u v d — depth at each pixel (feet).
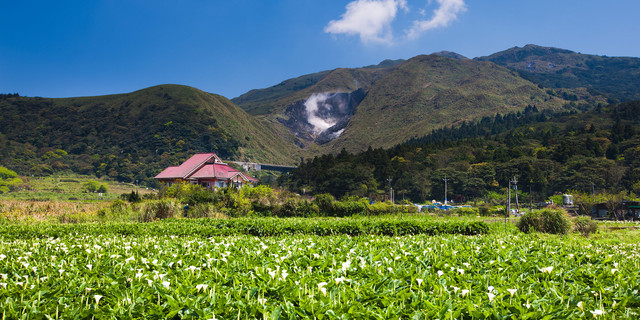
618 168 293.64
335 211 117.19
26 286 18.02
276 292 16.98
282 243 32.81
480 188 312.50
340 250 29.32
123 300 16.21
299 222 67.72
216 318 13.97
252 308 14.51
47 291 17.46
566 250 31.48
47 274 21.85
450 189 318.04
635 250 44.50
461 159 373.61
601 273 21.90
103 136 609.42
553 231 67.67
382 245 32.96
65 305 15.88
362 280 19.38
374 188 305.94
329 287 17.80
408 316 14.65
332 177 303.48
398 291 17.53
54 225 59.82
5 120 600.80
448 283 18.99
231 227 65.57
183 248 30.40
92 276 21.16
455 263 23.94
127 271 22.16
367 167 342.23
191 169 212.23
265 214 109.70
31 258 27.37
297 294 16.33
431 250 28.30
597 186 286.66
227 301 15.57
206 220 70.95
